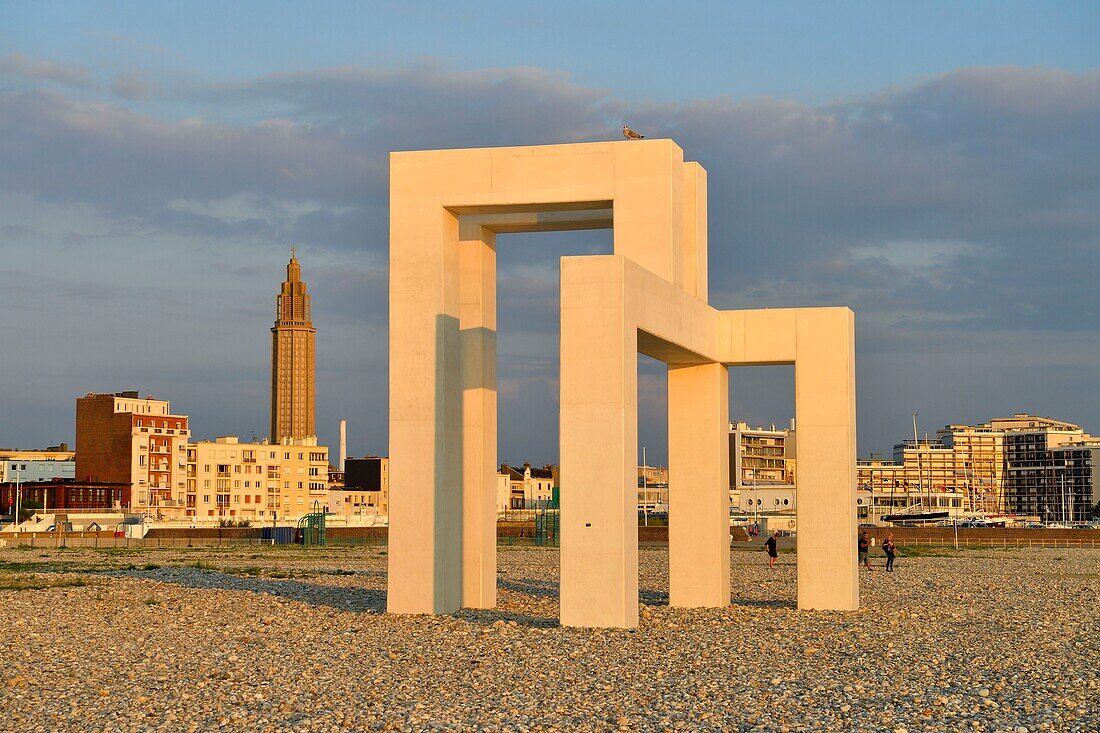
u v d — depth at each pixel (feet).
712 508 115.14
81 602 121.49
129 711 65.98
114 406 509.76
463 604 112.06
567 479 94.27
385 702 68.39
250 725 62.80
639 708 66.90
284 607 117.29
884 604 123.65
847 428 113.09
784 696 69.97
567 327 93.86
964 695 71.20
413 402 104.32
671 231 102.68
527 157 104.58
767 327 114.73
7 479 575.79
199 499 534.37
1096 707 67.97
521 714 65.41
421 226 104.99
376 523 445.37
